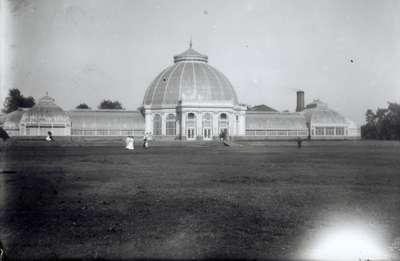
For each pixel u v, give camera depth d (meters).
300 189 23.47
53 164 38.25
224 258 12.08
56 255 12.29
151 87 142.88
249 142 101.50
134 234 14.21
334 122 143.88
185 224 15.45
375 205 19.00
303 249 12.88
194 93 135.50
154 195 21.30
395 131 129.75
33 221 15.81
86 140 100.25
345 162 42.22
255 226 15.24
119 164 38.59
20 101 125.31
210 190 22.97
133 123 134.00
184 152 60.53
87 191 22.52
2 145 73.88
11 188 23.33
